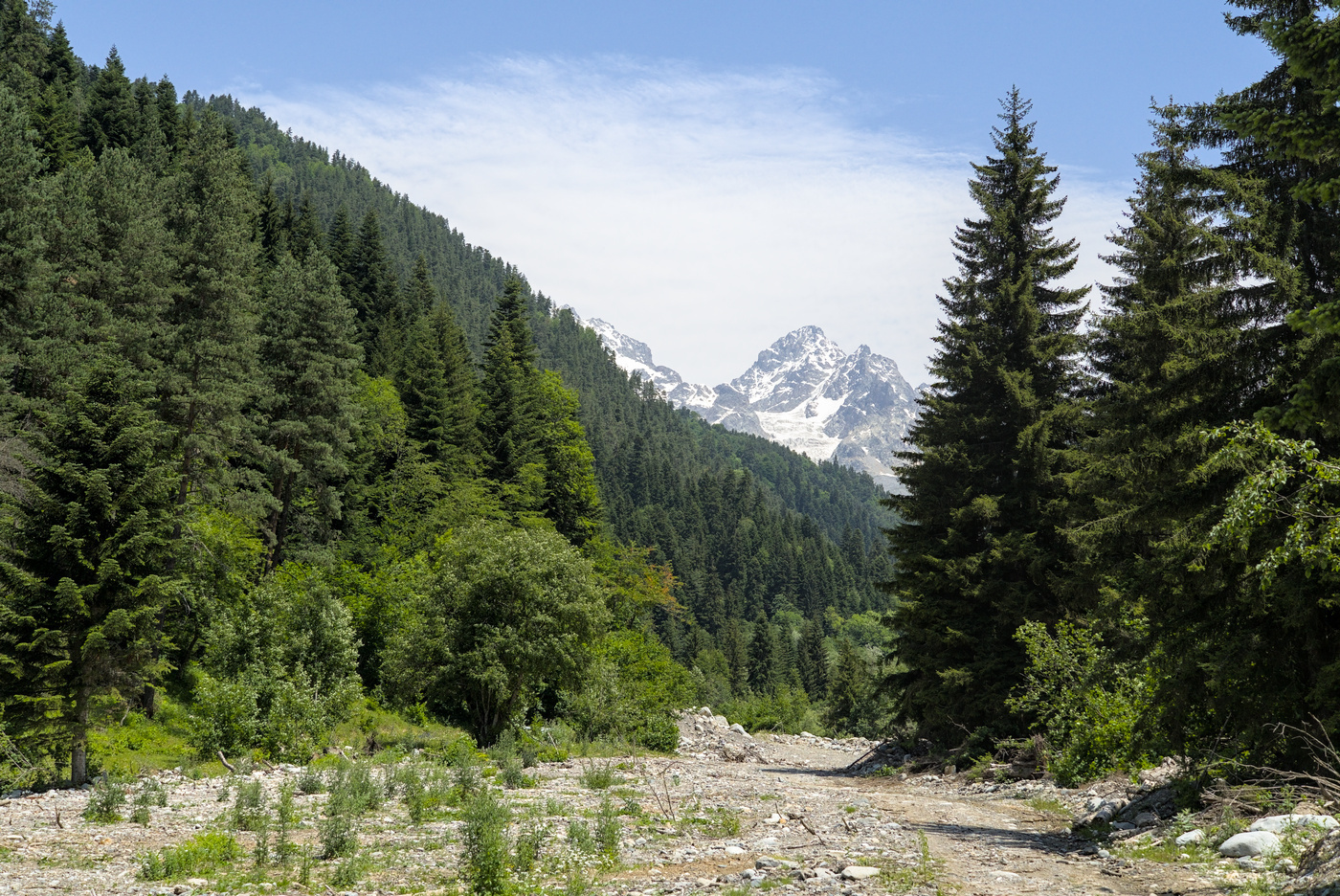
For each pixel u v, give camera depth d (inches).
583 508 2413.9
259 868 412.8
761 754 1445.6
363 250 3390.7
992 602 1093.8
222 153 1587.1
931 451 1180.5
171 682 1208.2
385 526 1951.3
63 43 3553.2
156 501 771.4
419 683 1170.0
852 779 1109.1
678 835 522.0
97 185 1429.6
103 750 872.3
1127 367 946.7
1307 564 460.4
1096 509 966.4
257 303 1531.7
